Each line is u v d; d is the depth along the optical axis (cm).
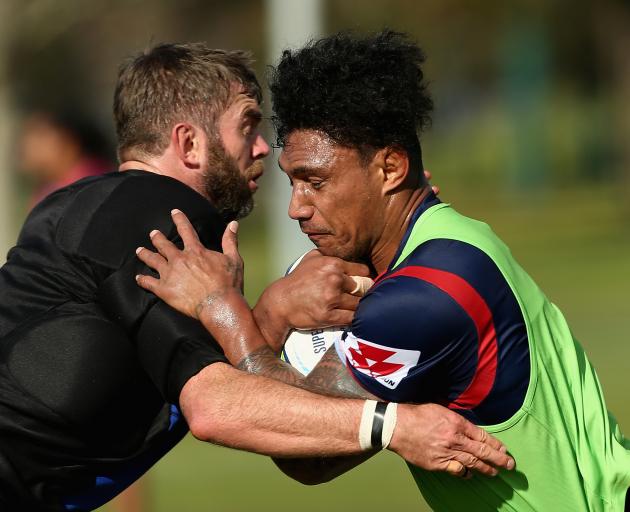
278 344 1420
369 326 1270
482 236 1310
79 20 6222
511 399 1277
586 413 1331
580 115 16138
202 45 1558
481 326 1259
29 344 1342
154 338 1325
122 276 1349
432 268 1266
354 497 2719
